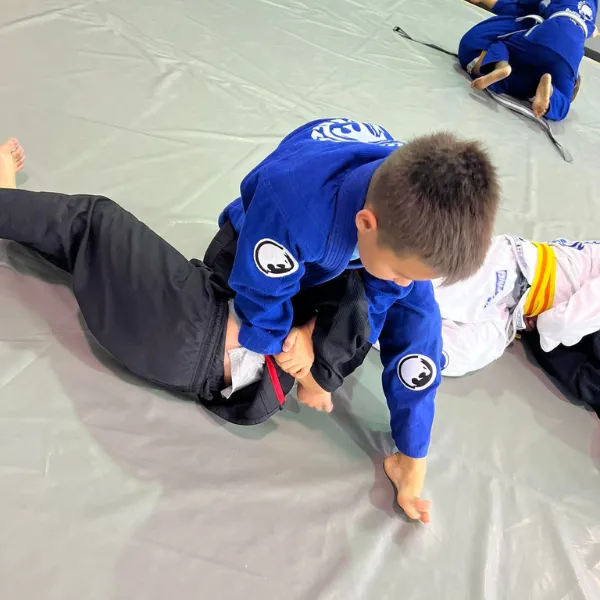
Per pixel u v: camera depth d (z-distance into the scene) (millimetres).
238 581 777
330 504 892
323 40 1889
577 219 1613
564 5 1985
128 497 800
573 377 1187
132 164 1245
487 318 1188
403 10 2236
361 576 835
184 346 859
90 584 721
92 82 1379
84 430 840
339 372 909
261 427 940
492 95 1969
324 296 874
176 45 1589
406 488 918
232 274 828
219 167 1321
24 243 942
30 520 746
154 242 911
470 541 921
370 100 1727
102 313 876
